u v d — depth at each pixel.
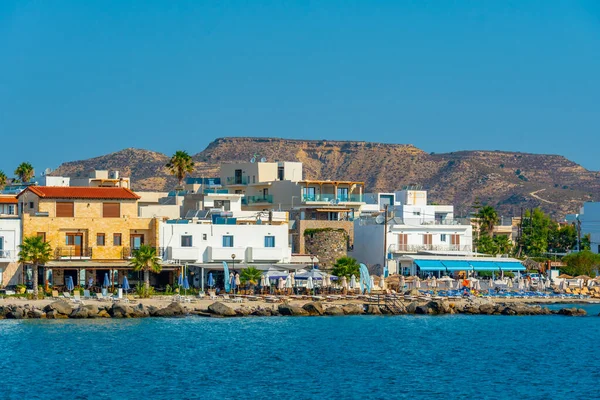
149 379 98.94
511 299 172.50
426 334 135.00
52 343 117.25
